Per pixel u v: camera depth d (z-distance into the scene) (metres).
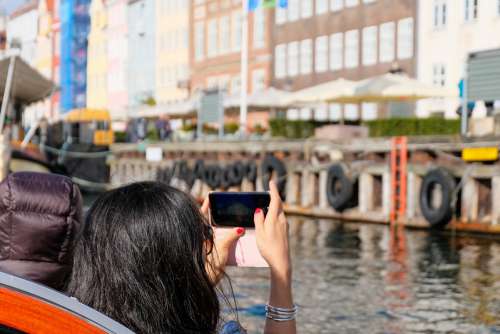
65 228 3.65
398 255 14.39
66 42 70.00
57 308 1.76
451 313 9.38
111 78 68.00
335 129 25.06
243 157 27.22
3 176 12.73
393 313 9.33
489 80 18.66
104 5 69.06
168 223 1.95
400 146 19.73
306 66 43.53
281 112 43.44
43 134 37.41
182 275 1.95
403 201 19.67
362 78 38.91
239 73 50.00
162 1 60.03
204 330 1.99
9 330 1.73
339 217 21.91
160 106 39.53
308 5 43.19
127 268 1.92
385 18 37.16
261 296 9.79
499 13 31.06
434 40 34.19
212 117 32.88
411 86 26.25
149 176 30.98
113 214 1.96
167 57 59.56
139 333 1.92
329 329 8.50
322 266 12.97
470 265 13.18
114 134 44.84
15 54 22.83
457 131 24.17
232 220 2.26
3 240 3.62
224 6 51.53
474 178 17.67
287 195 24.42
